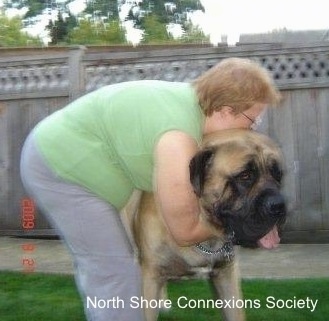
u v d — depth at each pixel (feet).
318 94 14.02
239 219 5.86
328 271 11.38
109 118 6.08
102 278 6.23
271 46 14.03
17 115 15.06
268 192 5.80
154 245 6.73
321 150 14.05
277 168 6.00
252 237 5.87
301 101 14.05
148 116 5.90
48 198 6.27
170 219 5.80
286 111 14.08
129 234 7.04
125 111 6.02
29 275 11.11
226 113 5.96
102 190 6.17
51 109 14.89
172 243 6.63
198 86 5.98
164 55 14.40
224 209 5.90
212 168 5.92
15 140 15.08
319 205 14.11
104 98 6.21
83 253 6.28
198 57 14.28
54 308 9.18
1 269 11.80
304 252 13.09
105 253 6.21
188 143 5.77
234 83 5.78
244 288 9.90
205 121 6.03
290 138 14.08
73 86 14.64
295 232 14.14
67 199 6.19
